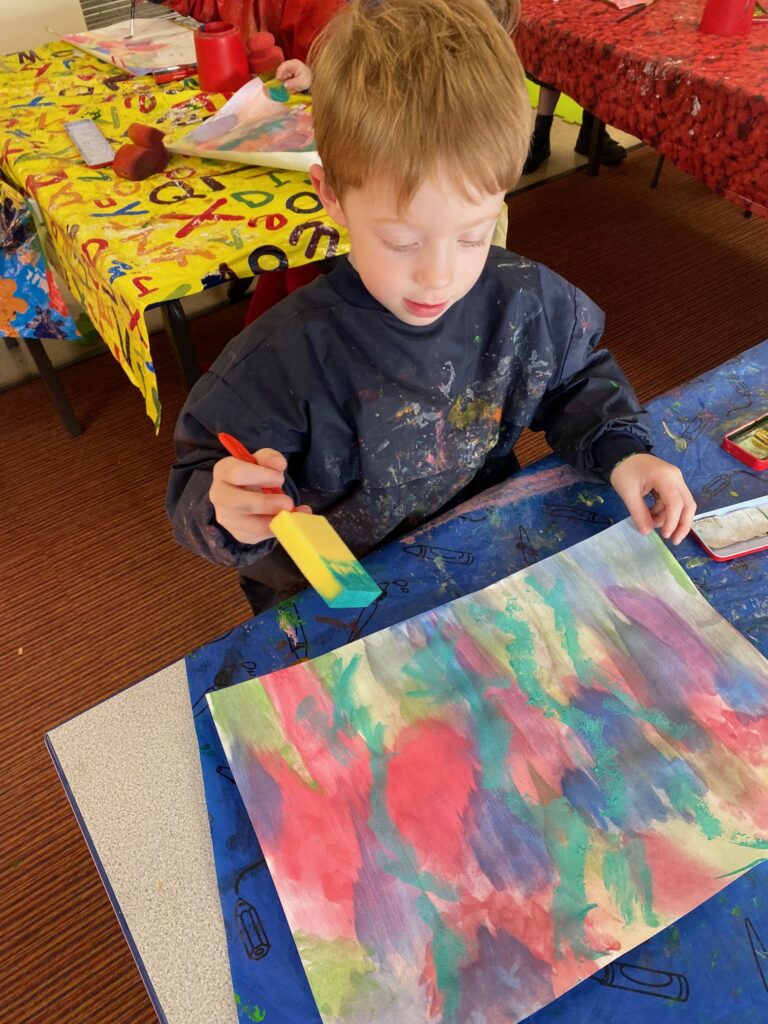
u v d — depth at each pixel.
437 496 0.86
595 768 0.55
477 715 0.58
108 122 1.45
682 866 0.50
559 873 0.50
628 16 1.81
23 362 2.26
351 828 0.52
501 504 0.76
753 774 0.54
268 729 0.58
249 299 2.42
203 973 0.47
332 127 0.58
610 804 0.53
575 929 0.47
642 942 0.47
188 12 2.03
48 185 1.27
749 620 0.64
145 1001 1.14
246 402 0.73
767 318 2.24
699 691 0.59
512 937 0.47
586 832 0.51
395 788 0.54
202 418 0.73
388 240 0.59
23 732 1.45
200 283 1.07
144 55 1.70
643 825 0.52
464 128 0.55
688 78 1.54
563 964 0.46
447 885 0.49
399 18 0.58
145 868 0.52
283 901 0.49
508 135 0.56
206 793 0.55
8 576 1.72
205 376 0.77
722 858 0.50
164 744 0.58
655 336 2.20
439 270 0.59
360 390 0.74
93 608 1.65
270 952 0.48
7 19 2.58
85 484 1.91
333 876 0.50
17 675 1.54
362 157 0.56
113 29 1.86
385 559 0.71
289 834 0.52
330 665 0.62
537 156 2.90
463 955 0.46
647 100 1.65
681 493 0.70
